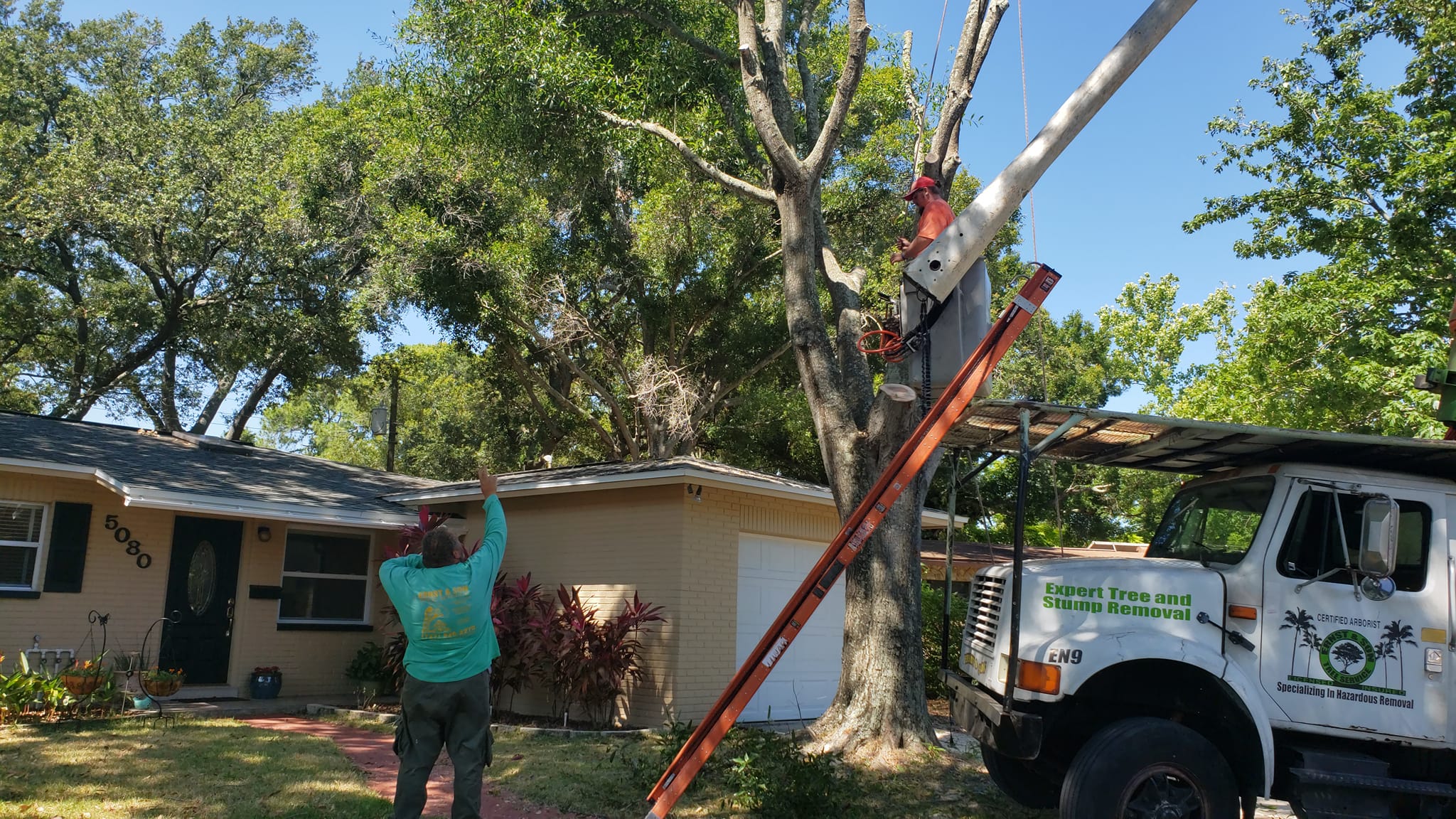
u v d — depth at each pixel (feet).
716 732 16.97
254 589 42.24
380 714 35.68
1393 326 49.55
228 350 90.02
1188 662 17.19
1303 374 51.62
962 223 19.26
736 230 70.79
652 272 73.15
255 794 21.76
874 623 28.37
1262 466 19.66
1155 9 19.56
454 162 63.57
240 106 98.37
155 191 83.51
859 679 28.19
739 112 46.75
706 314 77.00
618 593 38.88
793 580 42.24
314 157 75.00
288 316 85.30
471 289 66.03
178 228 83.51
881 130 67.87
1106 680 18.25
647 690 36.91
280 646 42.75
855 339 31.60
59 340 100.48
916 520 29.30
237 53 103.91
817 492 41.16
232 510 38.17
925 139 35.04
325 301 85.10
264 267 86.17
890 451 28.45
